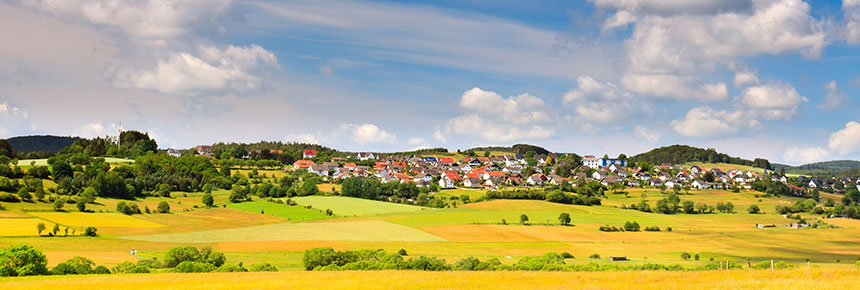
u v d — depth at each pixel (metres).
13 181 167.50
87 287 61.12
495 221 159.00
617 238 142.88
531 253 118.56
